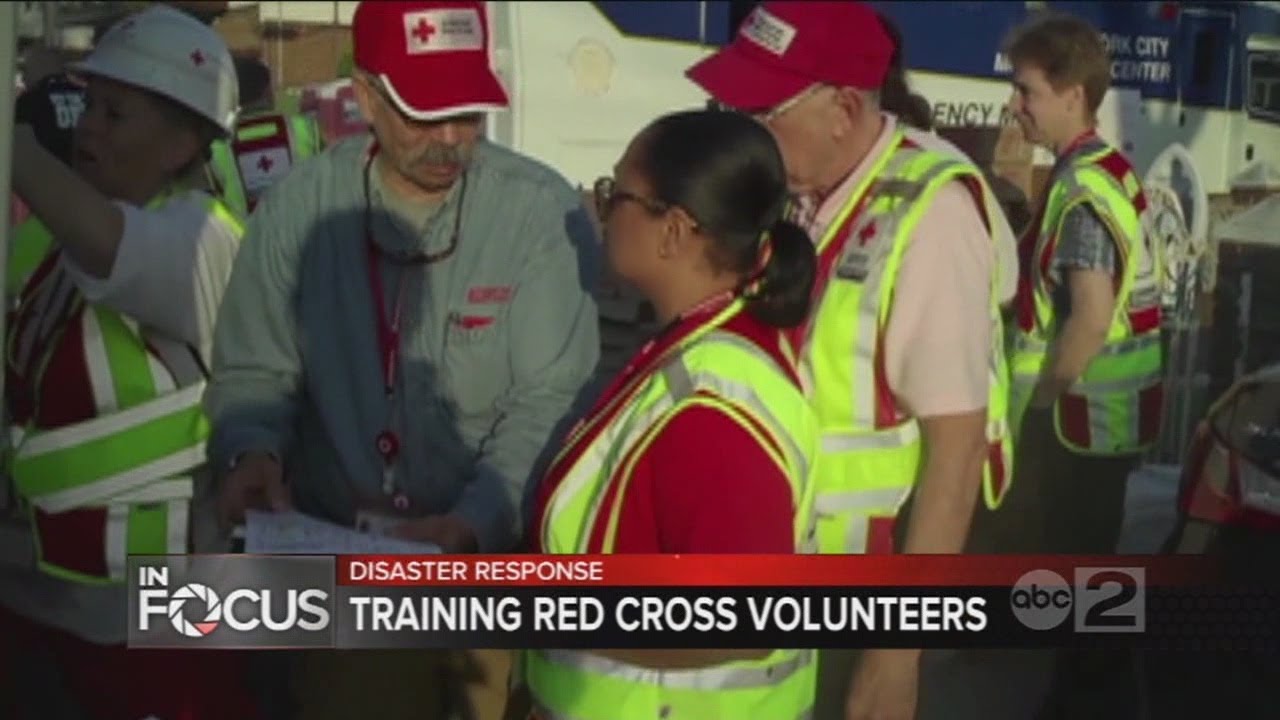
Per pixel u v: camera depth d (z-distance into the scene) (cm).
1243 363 351
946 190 244
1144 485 393
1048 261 356
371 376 268
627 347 378
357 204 268
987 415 247
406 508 271
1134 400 365
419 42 254
